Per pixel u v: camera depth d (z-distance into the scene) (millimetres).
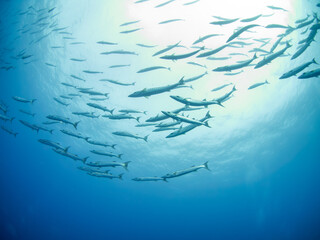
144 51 18125
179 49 17953
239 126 23922
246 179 30719
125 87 19984
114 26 17156
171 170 27578
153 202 33688
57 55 19391
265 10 15586
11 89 23375
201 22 16641
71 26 17516
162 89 6523
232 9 15883
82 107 22281
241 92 20688
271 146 27781
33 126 9781
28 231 34844
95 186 34438
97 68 19297
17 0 16016
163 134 23859
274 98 21797
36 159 33344
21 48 19656
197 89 19828
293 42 16625
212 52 7137
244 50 17141
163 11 16281
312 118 25891
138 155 26062
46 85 21984
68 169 32531
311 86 21516
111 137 24375
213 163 27312
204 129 24062
